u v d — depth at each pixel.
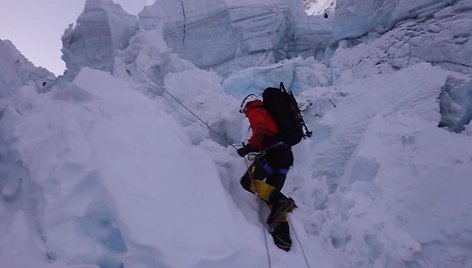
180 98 4.78
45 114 2.39
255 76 11.16
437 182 2.79
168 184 2.01
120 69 6.13
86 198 1.84
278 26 14.41
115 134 2.12
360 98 6.24
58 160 1.98
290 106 2.49
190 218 1.90
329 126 5.95
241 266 1.85
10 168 2.18
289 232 2.28
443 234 2.40
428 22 9.95
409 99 6.01
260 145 2.42
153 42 6.17
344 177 3.94
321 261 2.39
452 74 6.51
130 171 1.94
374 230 2.60
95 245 1.80
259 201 2.61
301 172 3.48
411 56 9.59
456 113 6.23
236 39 14.31
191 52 14.68
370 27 12.08
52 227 1.77
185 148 2.42
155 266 1.64
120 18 13.60
